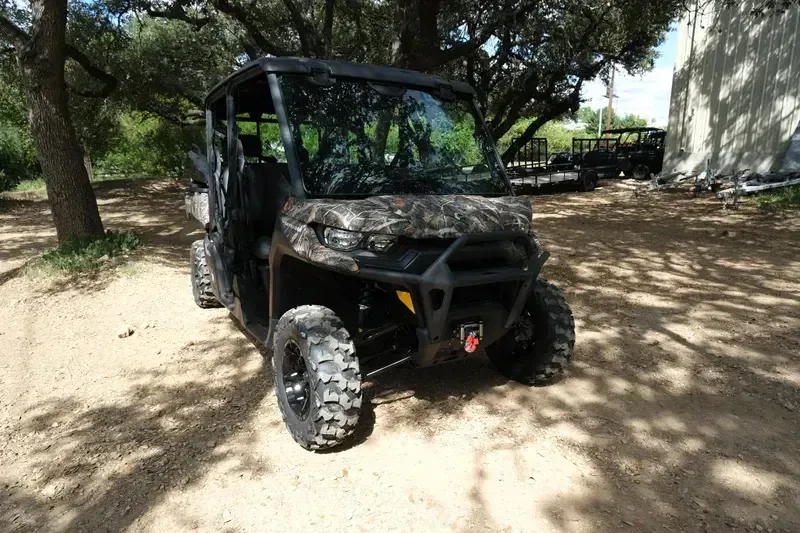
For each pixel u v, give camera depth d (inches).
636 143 948.0
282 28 692.7
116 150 1246.3
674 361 181.5
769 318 218.4
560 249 360.5
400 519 109.9
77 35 615.8
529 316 158.2
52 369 189.5
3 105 875.4
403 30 499.8
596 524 107.3
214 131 212.1
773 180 570.9
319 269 147.0
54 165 364.8
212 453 135.3
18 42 348.5
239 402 161.8
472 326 131.8
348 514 111.7
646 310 233.0
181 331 222.5
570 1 570.3
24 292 284.2
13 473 130.0
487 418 147.6
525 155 931.3
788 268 293.1
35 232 502.6
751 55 631.8
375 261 123.0
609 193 728.3
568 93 909.2
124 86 697.6
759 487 117.1
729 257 323.0
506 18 541.3
